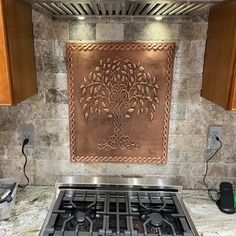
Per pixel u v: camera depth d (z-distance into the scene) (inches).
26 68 42.7
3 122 52.3
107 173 54.8
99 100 50.6
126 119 51.6
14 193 47.8
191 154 53.7
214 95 43.3
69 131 52.6
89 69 49.2
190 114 51.6
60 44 48.4
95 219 44.0
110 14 45.2
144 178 53.8
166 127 51.9
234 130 52.2
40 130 52.7
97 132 52.4
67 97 50.9
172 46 48.0
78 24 47.4
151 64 48.8
